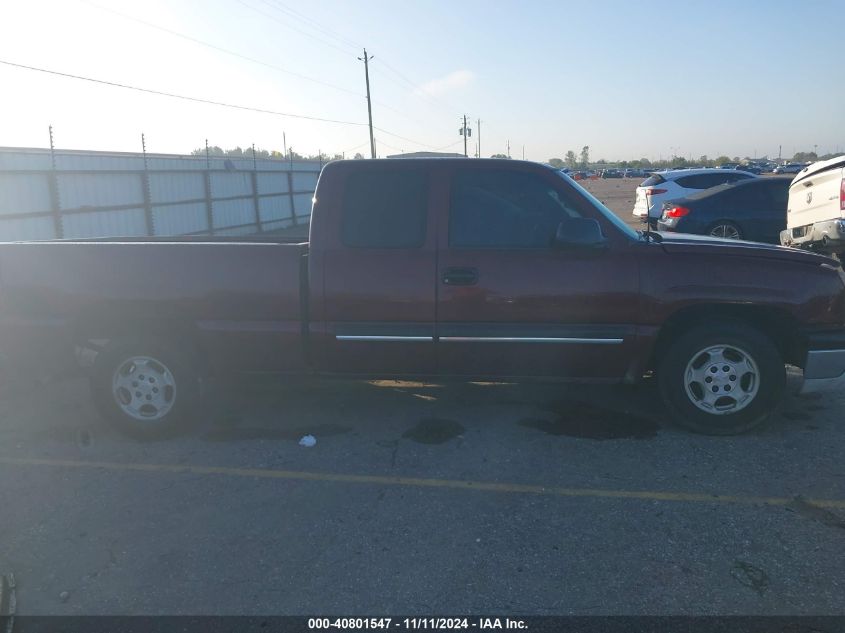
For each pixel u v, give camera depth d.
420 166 5.09
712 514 3.98
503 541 3.74
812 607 3.14
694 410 5.05
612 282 4.89
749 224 13.55
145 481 4.58
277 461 4.86
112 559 3.65
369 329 5.05
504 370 5.10
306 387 6.48
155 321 5.25
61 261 5.27
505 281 4.92
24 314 5.37
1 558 3.68
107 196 18.97
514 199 5.06
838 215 9.86
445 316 4.99
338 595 3.30
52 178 16.69
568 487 4.36
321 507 4.16
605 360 5.00
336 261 5.03
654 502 4.14
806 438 5.04
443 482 4.47
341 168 5.12
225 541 3.80
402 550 3.68
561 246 4.80
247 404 6.05
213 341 5.20
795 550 3.60
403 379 5.26
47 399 6.36
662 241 5.20
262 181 29.11
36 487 4.52
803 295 4.88
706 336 4.93
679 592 3.27
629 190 49.12
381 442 5.15
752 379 4.97
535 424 5.41
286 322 5.14
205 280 5.15
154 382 5.25
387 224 5.07
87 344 5.43
